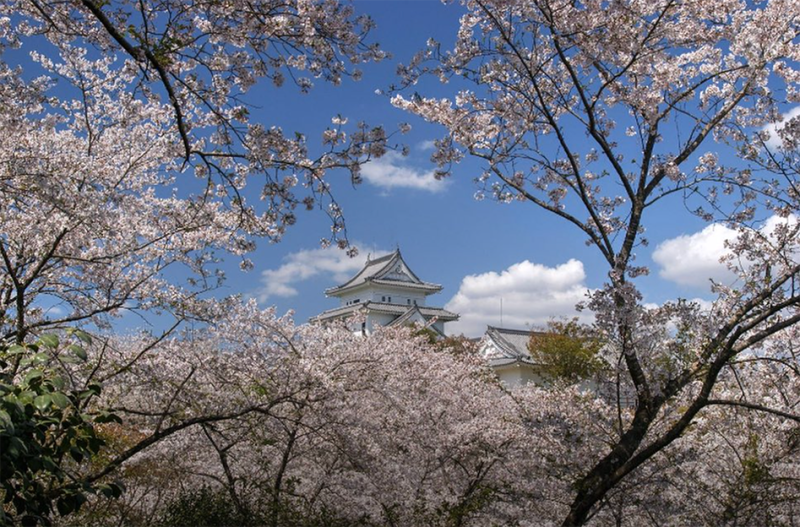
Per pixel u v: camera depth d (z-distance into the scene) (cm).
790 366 714
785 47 696
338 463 887
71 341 655
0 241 612
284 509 780
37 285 717
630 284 646
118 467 735
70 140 713
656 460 771
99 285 698
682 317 661
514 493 860
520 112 756
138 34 498
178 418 757
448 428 933
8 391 342
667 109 734
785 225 734
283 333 854
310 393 803
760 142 754
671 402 774
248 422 790
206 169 633
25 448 332
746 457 796
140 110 734
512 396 1024
